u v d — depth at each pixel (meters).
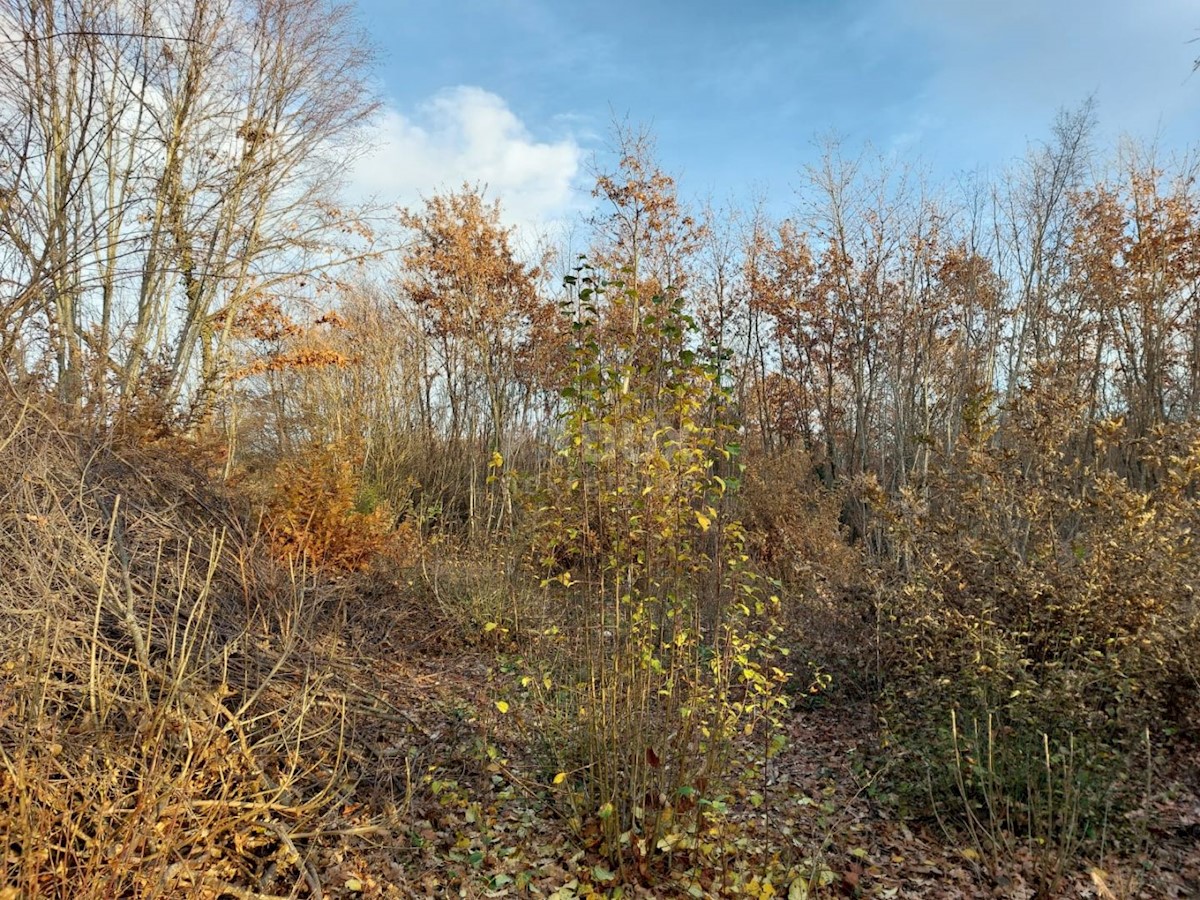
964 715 4.80
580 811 4.04
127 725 3.56
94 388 6.75
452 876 3.64
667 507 3.77
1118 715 4.56
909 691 5.26
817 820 4.45
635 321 4.07
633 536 3.75
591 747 3.93
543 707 4.72
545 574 7.93
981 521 6.52
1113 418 5.89
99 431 6.27
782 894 3.63
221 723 4.16
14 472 4.34
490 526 15.09
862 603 6.60
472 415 19.08
